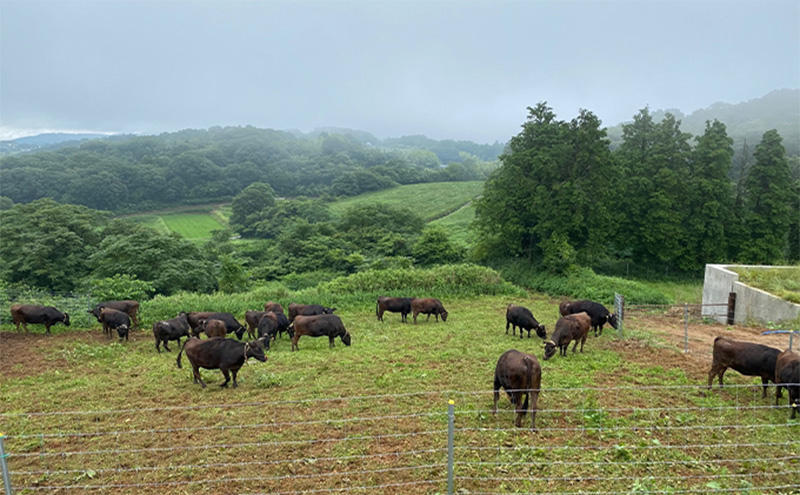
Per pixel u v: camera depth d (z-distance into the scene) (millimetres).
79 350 16562
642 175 38906
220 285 37938
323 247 51594
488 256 40969
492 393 11797
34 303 21750
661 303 27266
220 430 9844
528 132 35625
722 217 38000
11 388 13008
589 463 8266
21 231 40656
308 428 9836
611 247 42500
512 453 8648
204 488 7773
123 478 8148
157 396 12047
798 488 7543
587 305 18188
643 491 7336
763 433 9383
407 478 7934
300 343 17906
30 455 8938
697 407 10664
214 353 12352
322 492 7586
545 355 13578
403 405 11047
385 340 18047
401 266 43375
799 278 20672
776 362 10766
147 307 21922
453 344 17188
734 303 21297
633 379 12719
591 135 33125
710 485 7500
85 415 10852
